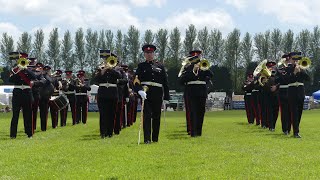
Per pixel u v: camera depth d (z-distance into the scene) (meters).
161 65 13.47
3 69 82.94
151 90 13.13
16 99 15.59
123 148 11.44
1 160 9.74
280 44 85.81
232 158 9.82
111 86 15.09
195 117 15.52
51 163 9.28
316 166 8.88
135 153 10.51
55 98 20.34
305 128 19.70
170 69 78.25
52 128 20.30
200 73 15.50
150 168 8.69
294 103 15.40
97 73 15.14
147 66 13.26
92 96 54.19
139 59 83.75
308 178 7.77
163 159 9.66
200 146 11.99
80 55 84.06
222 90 82.56
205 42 84.88
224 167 8.72
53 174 8.16
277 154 10.44
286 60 16.36
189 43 84.12
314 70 85.38
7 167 8.91
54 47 82.94
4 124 23.19
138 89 13.16
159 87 13.24
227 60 86.06
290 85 15.53
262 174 8.09
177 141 13.45
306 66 15.26
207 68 15.30
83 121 23.53
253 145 12.34
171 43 83.94
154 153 10.55
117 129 16.53
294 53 15.77
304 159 9.66
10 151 11.19
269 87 18.25
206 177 7.82
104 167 8.77
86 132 17.52
